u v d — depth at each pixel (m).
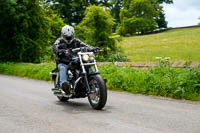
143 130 4.91
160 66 10.78
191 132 4.82
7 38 20.69
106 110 6.57
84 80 6.69
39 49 20.91
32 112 6.35
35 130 4.94
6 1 19.47
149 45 41.88
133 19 65.38
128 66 12.64
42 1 21.22
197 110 6.60
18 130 4.95
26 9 20.36
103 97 6.39
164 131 4.86
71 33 7.30
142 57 30.09
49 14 26.89
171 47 37.88
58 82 7.49
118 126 5.15
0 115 6.05
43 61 20.52
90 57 6.75
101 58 18.97
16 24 20.31
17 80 13.30
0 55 20.50
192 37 44.75
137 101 7.77
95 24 19.67
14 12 19.50
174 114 6.15
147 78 9.52
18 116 5.96
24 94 8.92
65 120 5.61
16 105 7.12
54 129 4.98
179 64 11.54
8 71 16.48
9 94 8.90
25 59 20.59
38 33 20.94
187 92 8.26
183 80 8.58
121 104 7.32
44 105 7.19
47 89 10.16
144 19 65.00
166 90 8.65
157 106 7.05
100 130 4.90
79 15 44.75
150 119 5.68
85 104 7.40
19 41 19.81
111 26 19.94
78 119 5.69
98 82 6.44
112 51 19.95
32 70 14.85
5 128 5.08
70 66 6.98
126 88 9.77
